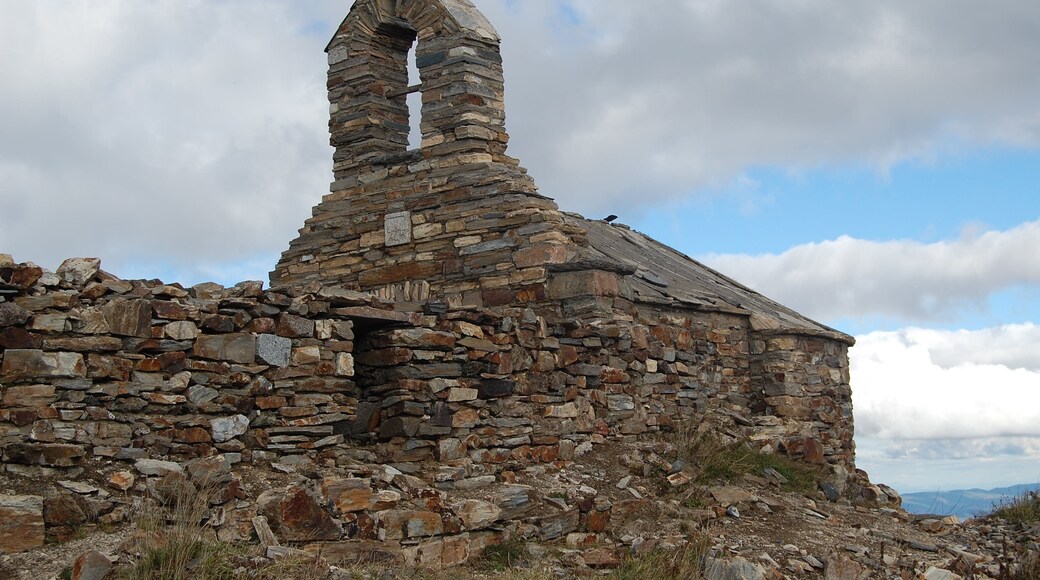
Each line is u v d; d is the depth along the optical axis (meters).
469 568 9.79
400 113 17.84
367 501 9.62
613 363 14.52
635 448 13.60
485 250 15.75
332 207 17.52
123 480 8.71
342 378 11.08
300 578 8.16
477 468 11.67
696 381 16.66
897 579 11.02
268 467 10.04
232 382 10.09
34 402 8.89
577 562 10.15
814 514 12.98
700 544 10.71
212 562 8.02
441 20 16.67
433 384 11.80
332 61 17.84
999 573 11.84
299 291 10.92
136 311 9.57
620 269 15.21
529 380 12.95
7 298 8.96
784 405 17.88
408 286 16.34
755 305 19.36
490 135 16.52
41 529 7.98
